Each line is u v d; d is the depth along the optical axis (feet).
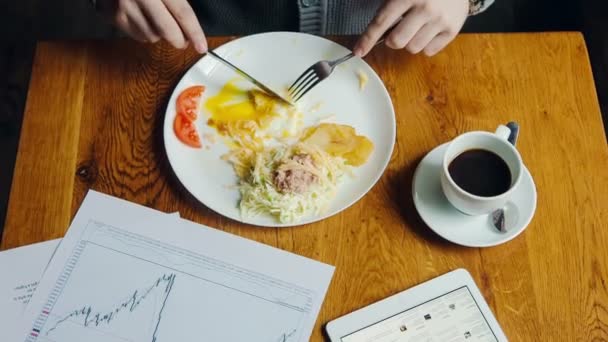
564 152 3.00
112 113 3.13
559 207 2.89
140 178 2.99
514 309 2.72
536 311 2.72
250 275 2.79
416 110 3.12
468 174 2.78
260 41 3.26
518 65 3.20
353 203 2.89
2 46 5.74
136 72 3.22
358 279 2.79
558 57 3.21
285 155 2.96
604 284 2.76
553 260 2.80
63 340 2.70
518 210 2.84
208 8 3.88
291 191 2.87
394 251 2.84
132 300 2.76
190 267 2.81
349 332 2.68
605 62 4.77
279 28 3.91
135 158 3.03
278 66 3.24
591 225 2.86
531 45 3.24
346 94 3.16
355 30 3.86
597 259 2.80
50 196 2.95
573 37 3.25
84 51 3.27
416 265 2.81
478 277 2.78
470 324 2.69
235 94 3.18
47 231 2.89
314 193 2.90
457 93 3.15
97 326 2.72
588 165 2.97
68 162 3.02
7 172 5.07
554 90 3.14
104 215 2.91
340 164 2.98
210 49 3.26
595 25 4.86
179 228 2.88
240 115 3.13
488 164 2.79
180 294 2.77
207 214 2.91
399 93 3.16
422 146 3.04
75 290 2.78
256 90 3.17
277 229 2.87
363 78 3.15
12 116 5.36
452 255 2.82
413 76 3.19
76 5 5.94
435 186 2.92
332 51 3.23
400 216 2.90
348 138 3.05
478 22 5.30
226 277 2.79
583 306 2.72
